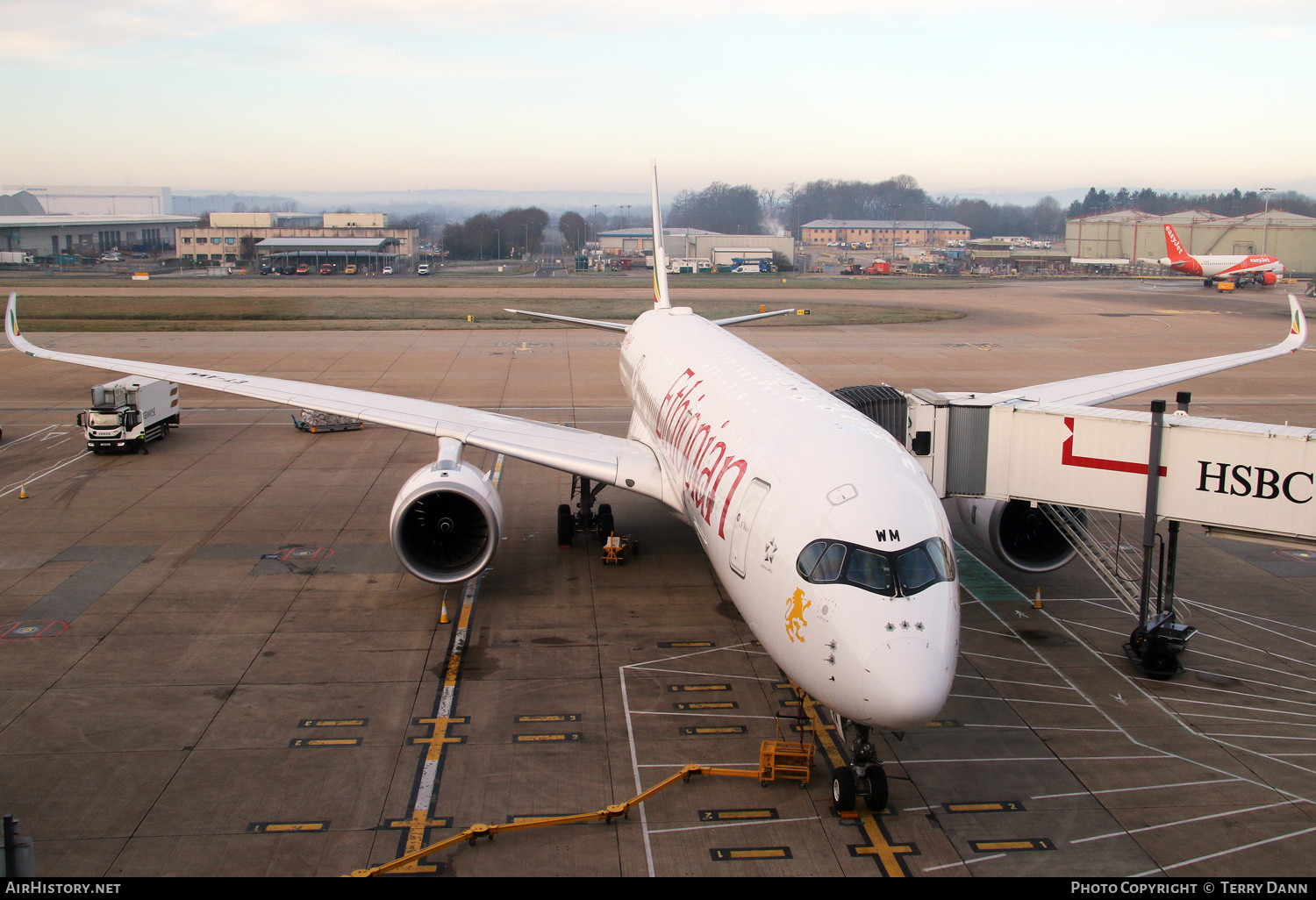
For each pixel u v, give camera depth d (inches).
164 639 739.4
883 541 486.3
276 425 1503.4
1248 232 6166.3
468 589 855.7
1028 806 537.0
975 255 7288.4
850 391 849.5
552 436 939.3
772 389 722.2
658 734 610.2
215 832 501.4
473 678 684.1
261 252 6215.6
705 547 681.6
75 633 745.6
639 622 788.6
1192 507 707.4
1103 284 5142.7
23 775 551.8
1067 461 761.6
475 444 886.4
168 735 598.5
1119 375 1135.0
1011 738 614.9
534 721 624.4
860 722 473.1
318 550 946.1
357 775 557.9
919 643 458.0
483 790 543.8
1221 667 721.6
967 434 801.6
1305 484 661.9
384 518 1048.8
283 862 476.7
